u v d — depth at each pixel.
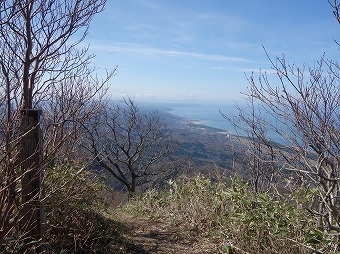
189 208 5.32
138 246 4.15
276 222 3.65
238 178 4.66
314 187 3.43
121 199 7.61
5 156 2.17
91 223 3.84
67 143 3.10
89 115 3.19
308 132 2.71
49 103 2.91
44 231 2.78
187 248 4.24
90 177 4.06
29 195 2.57
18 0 2.37
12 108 2.44
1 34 2.39
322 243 3.13
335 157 2.61
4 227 2.38
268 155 3.62
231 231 4.14
